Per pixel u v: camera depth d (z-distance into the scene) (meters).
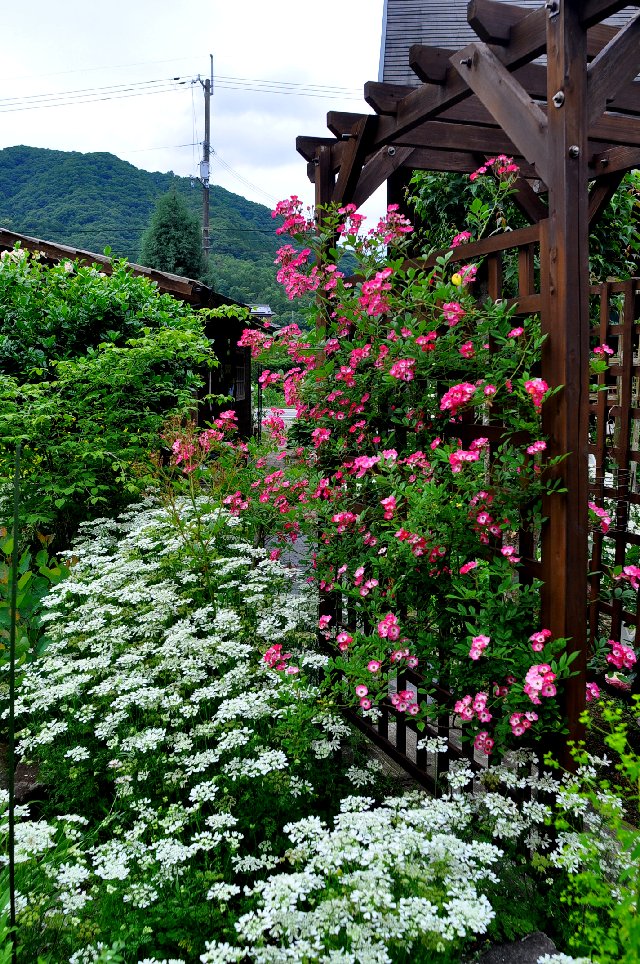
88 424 4.34
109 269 6.54
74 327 4.82
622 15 5.36
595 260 4.89
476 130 3.19
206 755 1.95
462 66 2.11
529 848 1.90
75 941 1.50
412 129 2.88
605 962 1.20
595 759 1.78
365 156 2.97
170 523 3.51
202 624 2.74
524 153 1.87
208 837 1.69
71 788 2.17
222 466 3.84
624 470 3.09
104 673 2.54
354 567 2.54
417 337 2.22
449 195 4.79
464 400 2.03
